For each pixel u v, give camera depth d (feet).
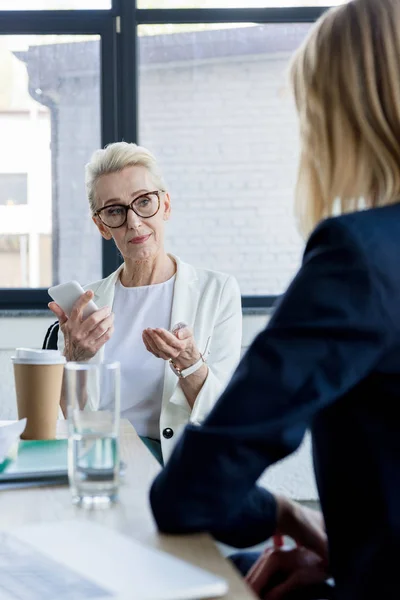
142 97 12.52
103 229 7.75
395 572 2.43
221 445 2.43
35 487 3.52
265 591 3.24
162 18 12.34
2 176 12.46
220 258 12.69
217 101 12.59
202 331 7.27
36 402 4.73
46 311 12.08
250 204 12.68
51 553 2.44
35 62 12.37
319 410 2.46
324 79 2.87
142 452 4.33
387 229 2.53
